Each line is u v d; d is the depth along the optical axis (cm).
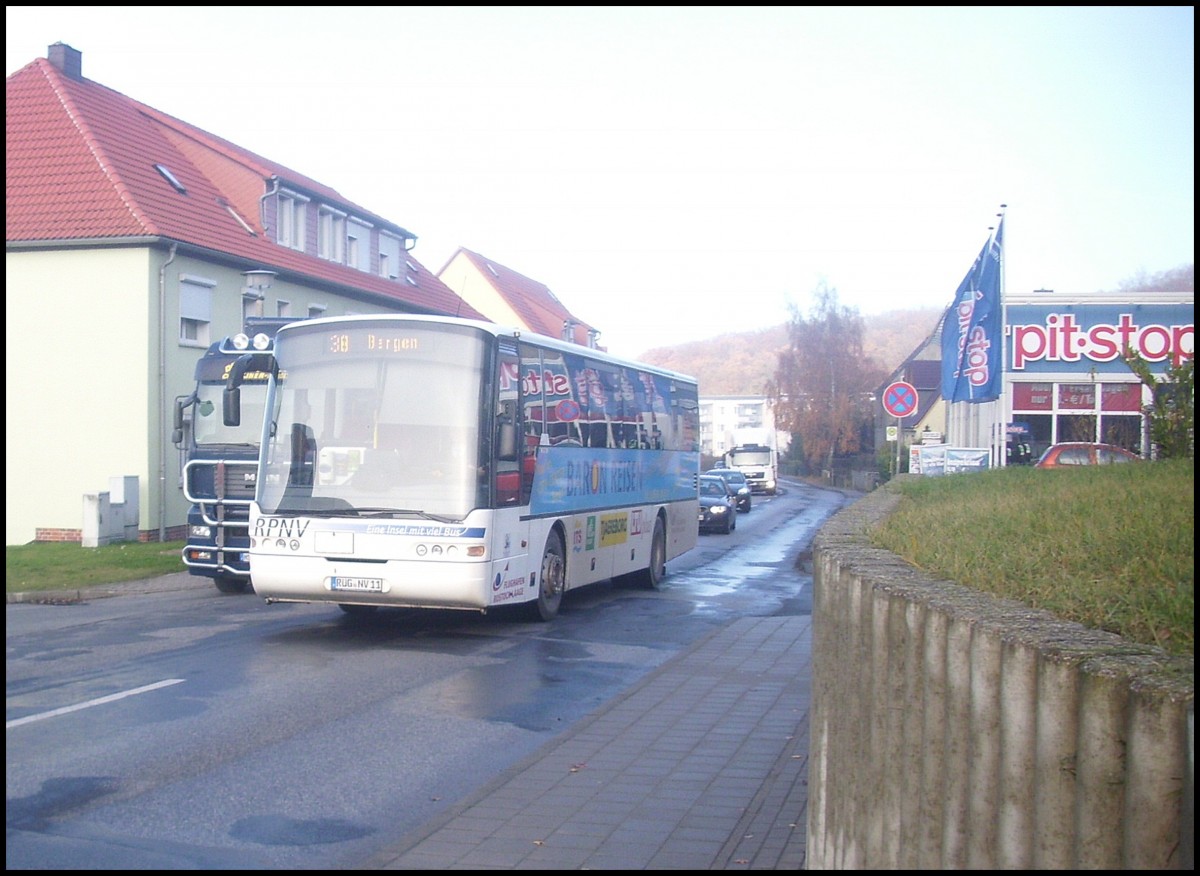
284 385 1259
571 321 7006
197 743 788
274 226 3359
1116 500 579
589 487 1578
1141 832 252
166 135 3356
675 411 2041
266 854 568
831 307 8988
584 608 1611
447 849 565
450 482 1209
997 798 303
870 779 389
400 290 4209
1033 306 2905
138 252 2636
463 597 1202
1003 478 1116
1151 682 254
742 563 2403
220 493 1700
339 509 1216
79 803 648
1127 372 2861
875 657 388
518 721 877
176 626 1375
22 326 2675
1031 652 290
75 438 2647
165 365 2672
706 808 633
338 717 878
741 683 1012
